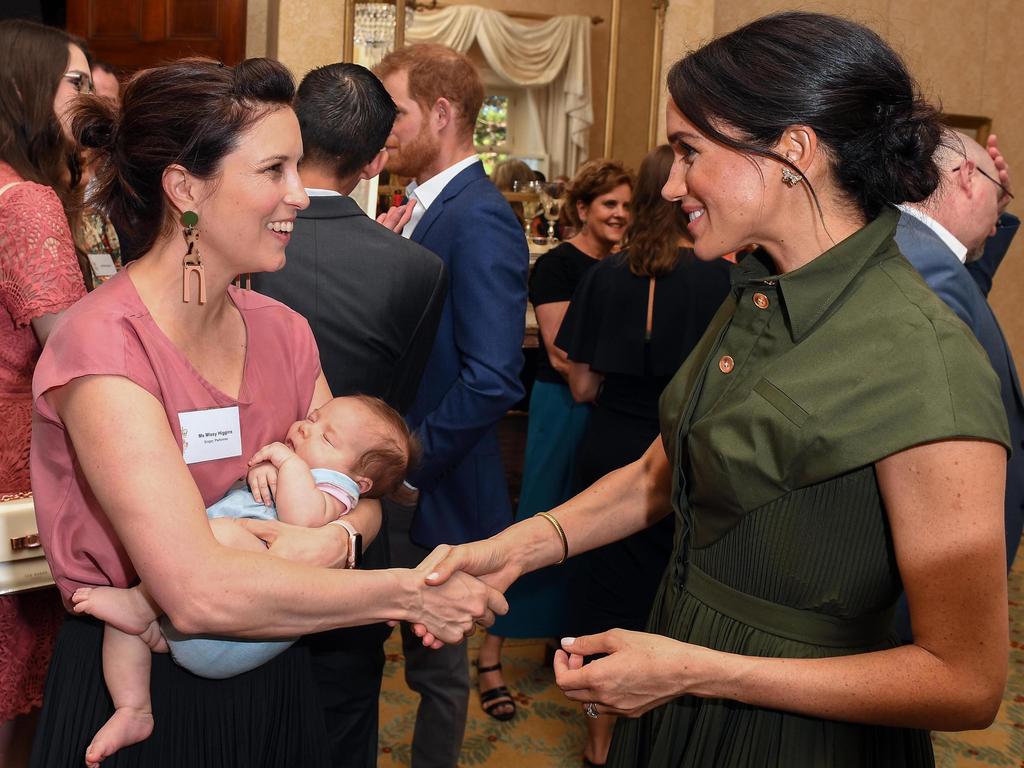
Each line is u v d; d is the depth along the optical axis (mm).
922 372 1039
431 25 4941
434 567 1345
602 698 1189
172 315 1241
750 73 1117
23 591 1614
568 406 3248
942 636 1036
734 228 1167
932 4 6406
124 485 1104
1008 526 2002
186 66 1190
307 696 1474
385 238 1874
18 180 1885
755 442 1140
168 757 1307
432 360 2279
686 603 1275
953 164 2070
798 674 1104
